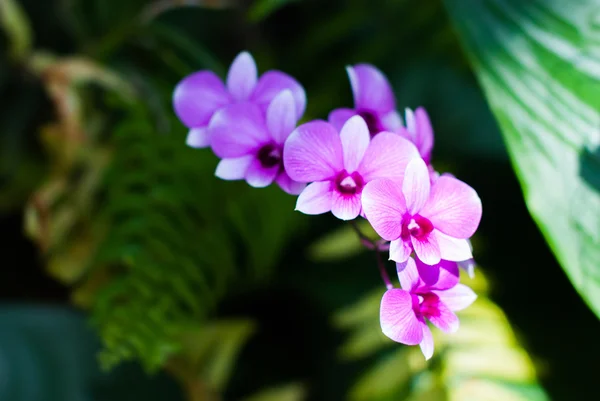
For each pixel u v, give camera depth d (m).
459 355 0.84
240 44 1.17
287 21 1.24
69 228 0.97
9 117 1.03
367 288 0.99
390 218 0.62
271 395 0.97
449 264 0.64
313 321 1.04
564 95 0.75
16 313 0.90
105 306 0.87
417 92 1.10
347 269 1.03
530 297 0.97
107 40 1.00
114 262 0.96
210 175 0.91
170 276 0.88
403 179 0.62
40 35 1.09
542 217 0.73
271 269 1.03
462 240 0.63
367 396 0.86
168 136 0.90
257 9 0.86
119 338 0.86
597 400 0.85
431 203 0.63
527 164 0.74
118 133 0.91
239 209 0.92
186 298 0.89
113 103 0.93
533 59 0.77
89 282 0.98
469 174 1.07
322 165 0.63
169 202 0.89
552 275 0.99
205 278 0.98
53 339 0.90
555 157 0.74
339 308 0.99
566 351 0.89
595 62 0.76
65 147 0.94
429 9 1.08
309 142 0.63
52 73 0.93
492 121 1.08
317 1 1.24
